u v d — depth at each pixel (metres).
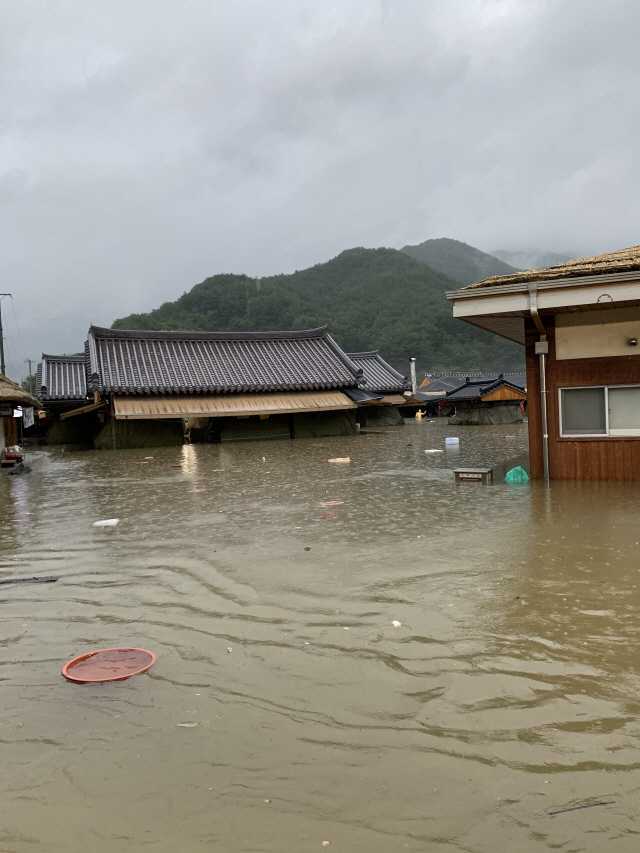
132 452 24.98
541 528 7.36
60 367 42.31
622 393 10.70
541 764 2.75
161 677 3.75
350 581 5.56
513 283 10.00
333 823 2.41
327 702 3.37
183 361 31.55
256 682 3.64
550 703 3.27
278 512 9.32
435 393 52.66
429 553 6.42
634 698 3.30
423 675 3.65
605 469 10.88
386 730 3.07
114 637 4.47
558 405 11.10
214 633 4.46
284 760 2.84
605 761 2.76
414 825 2.39
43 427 42.56
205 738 3.04
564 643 4.02
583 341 10.83
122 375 29.03
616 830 2.34
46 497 12.13
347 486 11.97
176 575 6.04
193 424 32.41
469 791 2.58
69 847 2.33
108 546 7.46
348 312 146.50
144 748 2.97
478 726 3.07
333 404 30.91
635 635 4.11
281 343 35.31
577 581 5.28
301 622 4.61
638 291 9.19
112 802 2.58
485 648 3.99
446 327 126.56
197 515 9.35
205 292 139.25
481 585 5.29
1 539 8.14
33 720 3.28
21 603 5.35
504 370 119.31
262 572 5.98
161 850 2.29
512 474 11.45
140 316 116.06
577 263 11.23
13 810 2.55
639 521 7.52
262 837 2.35
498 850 2.25
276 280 170.62
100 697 3.51
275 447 24.53
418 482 12.14
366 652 4.02
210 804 2.55
